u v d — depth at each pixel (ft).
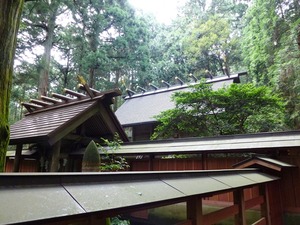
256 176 12.17
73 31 44.98
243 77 63.31
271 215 14.16
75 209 3.77
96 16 46.11
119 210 4.75
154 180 6.53
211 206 17.35
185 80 71.92
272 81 38.75
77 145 23.11
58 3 36.76
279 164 13.08
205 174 8.95
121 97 70.13
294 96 36.06
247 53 56.18
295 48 35.68
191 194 6.24
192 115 28.68
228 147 16.71
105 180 5.30
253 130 27.07
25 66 35.17
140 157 24.57
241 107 27.14
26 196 3.63
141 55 54.75
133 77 63.10
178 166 20.70
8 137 9.41
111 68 50.96
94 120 22.57
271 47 41.73
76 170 23.38
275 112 29.37
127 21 52.11
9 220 2.93
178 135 31.96
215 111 28.76
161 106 46.50
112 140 23.50
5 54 9.50
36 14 38.22
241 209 10.59
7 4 9.73
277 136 16.19
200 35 74.69
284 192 14.98
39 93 38.06
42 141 17.67
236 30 76.02
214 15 76.95
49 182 4.26
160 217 19.74
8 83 9.63
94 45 48.88
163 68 69.67
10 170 29.35
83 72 49.55
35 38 38.86
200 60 73.61
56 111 23.12
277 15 40.27
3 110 9.29
